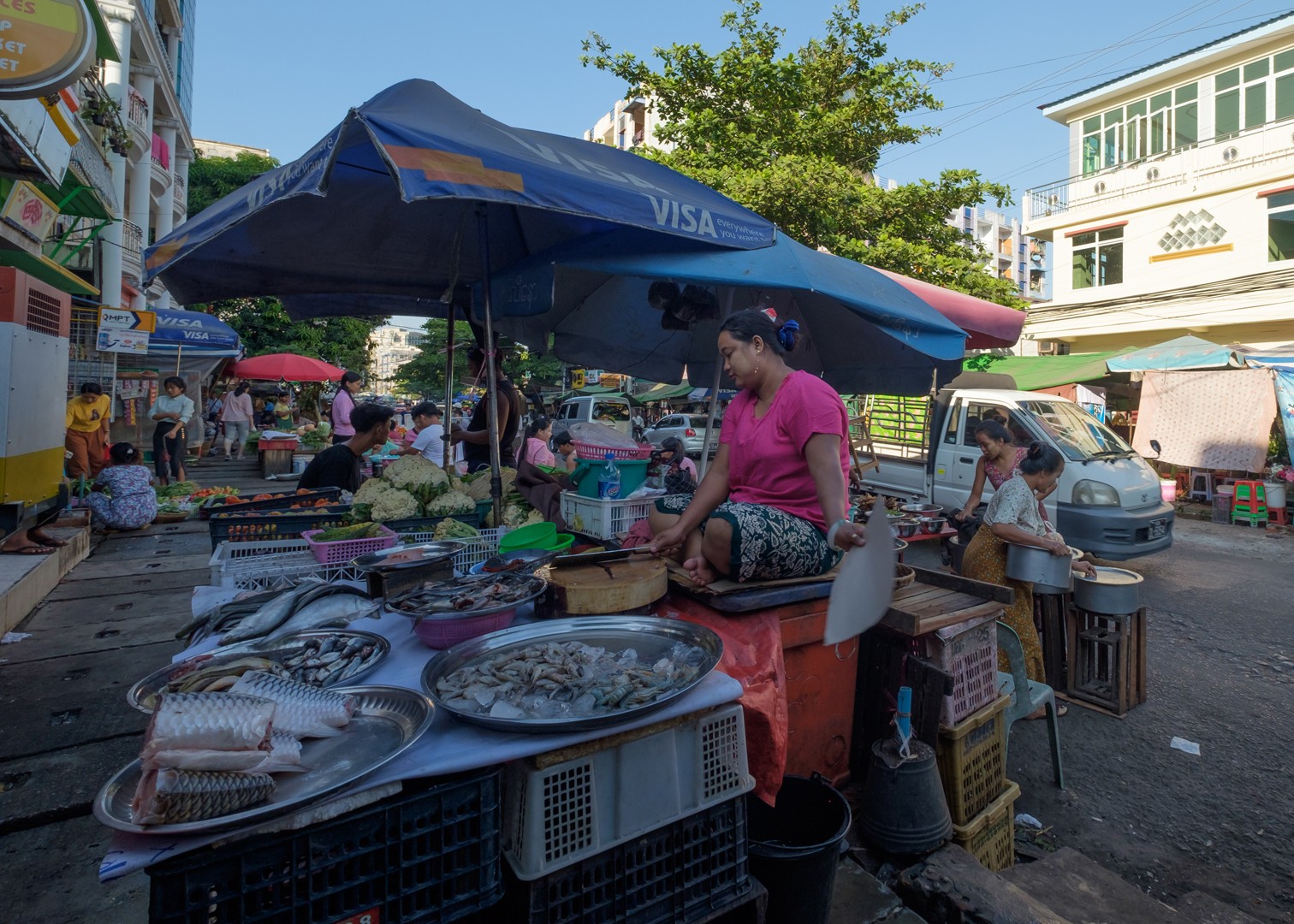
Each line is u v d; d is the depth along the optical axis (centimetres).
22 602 418
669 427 2091
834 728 269
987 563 385
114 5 1466
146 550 608
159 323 1407
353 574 280
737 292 465
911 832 236
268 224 379
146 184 1752
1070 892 233
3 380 476
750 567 229
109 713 297
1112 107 1955
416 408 702
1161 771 343
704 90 1659
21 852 212
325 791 121
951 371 459
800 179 1363
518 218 421
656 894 167
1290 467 1082
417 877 138
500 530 351
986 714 268
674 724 169
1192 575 752
